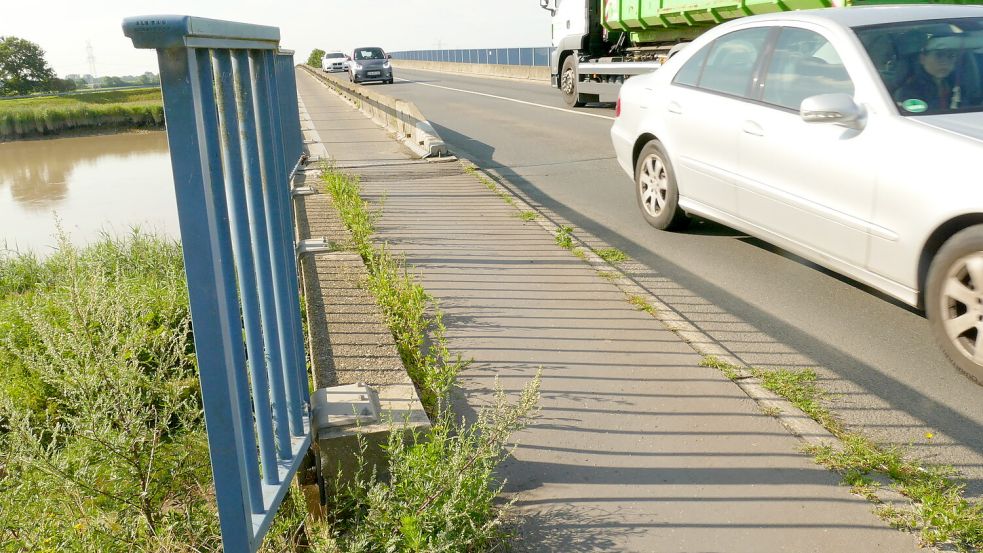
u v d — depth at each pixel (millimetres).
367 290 4781
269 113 2682
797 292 5215
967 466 3072
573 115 18141
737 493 2938
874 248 4277
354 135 15914
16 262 10555
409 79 46344
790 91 5090
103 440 2793
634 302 5074
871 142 4262
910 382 3818
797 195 4859
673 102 6383
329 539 2580
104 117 54438
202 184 1874
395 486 2779
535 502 2918
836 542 2641
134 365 3090
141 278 6961
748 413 3539
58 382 3010
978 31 4758
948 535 2615
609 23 18109
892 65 4500
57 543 2824
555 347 4352
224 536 2156
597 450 3262
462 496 2641
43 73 131750
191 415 3297
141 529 2850
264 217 2619
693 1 14023
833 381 3846
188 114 1836
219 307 1954
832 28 4906
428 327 4691
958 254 3746
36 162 35531
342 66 58562
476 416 3561
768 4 11977
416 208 8242
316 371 3580
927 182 3895
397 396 3299
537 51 40062
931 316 3973
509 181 9984
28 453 2889
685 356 4191
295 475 2982
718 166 5734
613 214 7777
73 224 17219
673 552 2617
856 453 3131
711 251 6266
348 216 6965
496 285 5480
